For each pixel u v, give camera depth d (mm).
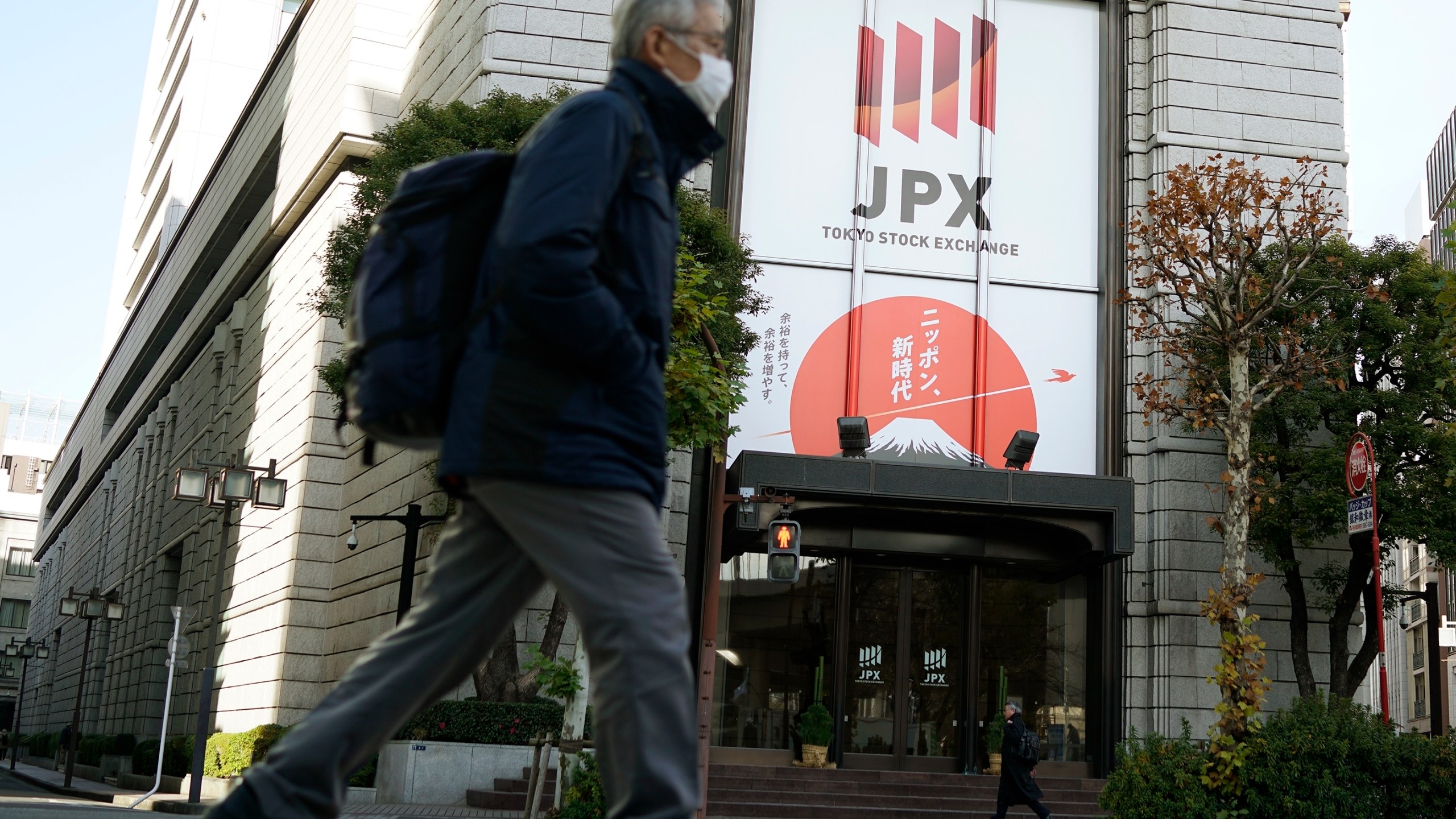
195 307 38375
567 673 11023
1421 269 18250
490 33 19922
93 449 60094
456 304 1657
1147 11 21719
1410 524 17219
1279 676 19172
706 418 11883
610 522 1575
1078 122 21312
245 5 51750
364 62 24547
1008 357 20281
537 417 1557
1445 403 18172
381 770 16891
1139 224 18375
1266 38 21453
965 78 21141
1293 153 21000
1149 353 20078
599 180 1580
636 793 1526
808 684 18703
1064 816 16391
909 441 19688
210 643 16484
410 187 1716
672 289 1788
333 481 23969
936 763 18625
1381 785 10516
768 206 20203
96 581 51500
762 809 15977
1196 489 19438
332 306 16828
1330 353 18469
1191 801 10703
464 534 1736
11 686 82188
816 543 18562
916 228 20484
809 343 19859
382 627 20344
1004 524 18594
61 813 10219
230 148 35750
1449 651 48625
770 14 20844
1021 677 19172
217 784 20375
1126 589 19344
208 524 31875
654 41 1790
